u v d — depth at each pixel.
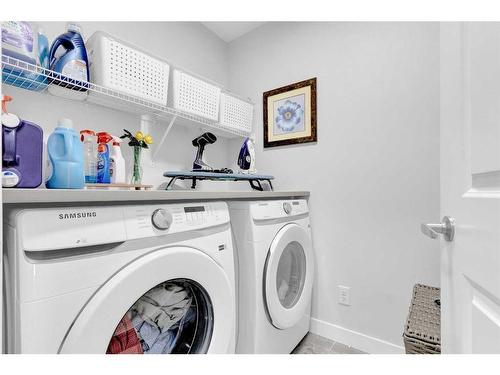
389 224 1.51
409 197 1.45
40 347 0.55
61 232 0.60
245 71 2.23
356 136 1.63
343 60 1.69
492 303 0.48
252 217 1.20
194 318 0.97
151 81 1.36
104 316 0.64
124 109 1.55
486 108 0.50
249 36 2.21
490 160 0.48
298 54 1.90
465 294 0.58
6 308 0.56
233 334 1.05
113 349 0.71
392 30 1.51
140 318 0.79
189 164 1.99
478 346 0.52
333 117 1.73
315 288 1.79
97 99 1.38
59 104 1.32
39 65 1.05
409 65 1.45
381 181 1.54
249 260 1.19
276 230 1.33
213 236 0.99
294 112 1.90
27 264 0.55
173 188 1.85
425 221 1.40
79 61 1.11
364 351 1.57
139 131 1.63
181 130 1.93
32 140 0.83
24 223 0.56
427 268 1.39
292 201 1.55
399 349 1.47
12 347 0.55
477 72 0.53
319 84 1.80
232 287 1.05
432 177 1.38
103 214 0.69
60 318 0.59
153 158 1.73
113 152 1.35
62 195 0.62
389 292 1.51
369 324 1.57
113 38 1.21
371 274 1.57
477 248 0.52
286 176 1.96
